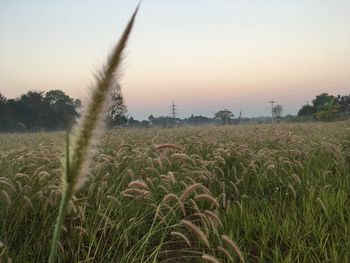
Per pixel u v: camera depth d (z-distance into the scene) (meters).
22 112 46.22
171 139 12.89
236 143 10.78
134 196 5.08
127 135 14.12
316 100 69.75
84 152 1.37
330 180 7.22
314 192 6.27
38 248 4.37
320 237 4.74
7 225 4.82
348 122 25.78
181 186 6.48
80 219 4.71
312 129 17.33
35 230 4.66
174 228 5.16
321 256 4.42
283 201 6.44
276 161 8.05
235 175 6.99
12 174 5.66
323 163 8.70
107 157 6.06
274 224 5.06
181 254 4.77
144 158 6.53
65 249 4.70
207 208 6.11
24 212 4.81
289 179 7.19
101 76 1.29
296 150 8.74
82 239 4.60
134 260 3.96
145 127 24.14
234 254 4.35
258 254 4.74
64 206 1.40
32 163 6.58
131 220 4.83
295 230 4.95
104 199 5.27
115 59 1.27
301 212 5.63
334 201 5.75
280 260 4.33
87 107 1.33
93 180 5.21
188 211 6.20
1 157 6.95
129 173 5.41
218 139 12.73
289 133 12.53
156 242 5.09
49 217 4.84
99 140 1.38
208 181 6.75
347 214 5.50
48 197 4.76
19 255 4.11
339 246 4.50
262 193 6.54
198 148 9.87
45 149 7.18
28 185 5.20
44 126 44.19
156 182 6.15
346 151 10.16
